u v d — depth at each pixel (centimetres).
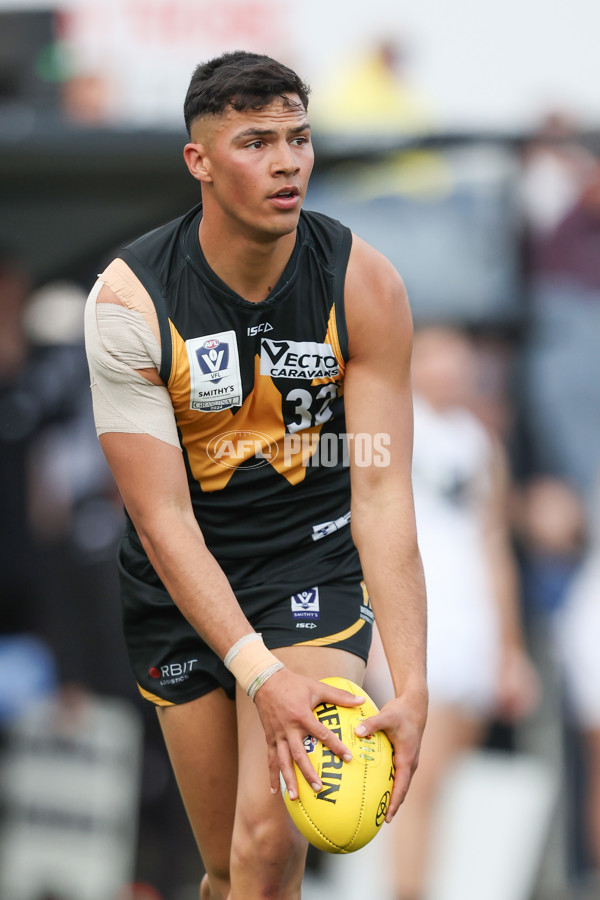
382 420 872
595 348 1884
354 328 860
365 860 1858
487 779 1844
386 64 1842
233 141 794
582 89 1842
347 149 1848
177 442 855
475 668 1850
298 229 859
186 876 1886
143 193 1789
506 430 1892
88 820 1881
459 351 1889
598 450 1891
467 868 1844
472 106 1848
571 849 1845
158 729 1884
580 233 1888
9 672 1833
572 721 1867
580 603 1872
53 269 1830
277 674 806
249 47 1805
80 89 1783
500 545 1875
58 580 1847
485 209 1888
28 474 1866
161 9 1786
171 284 851
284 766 799
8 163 1747
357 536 880
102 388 847
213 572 830
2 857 1872
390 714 813
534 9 1844
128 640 988
